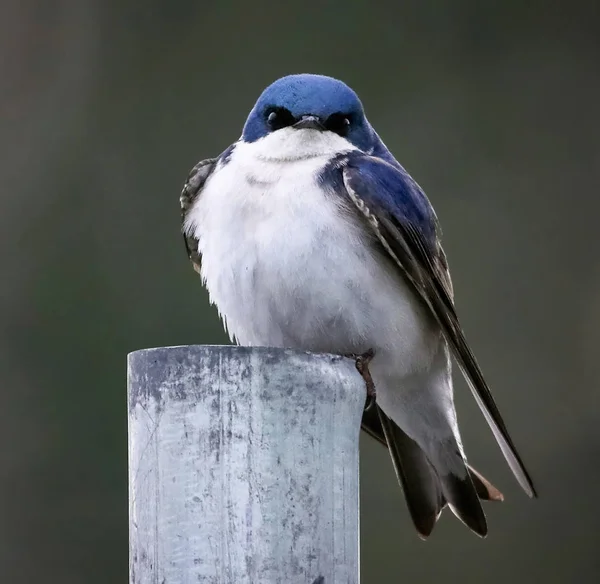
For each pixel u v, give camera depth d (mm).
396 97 12594
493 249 12164
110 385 10938
